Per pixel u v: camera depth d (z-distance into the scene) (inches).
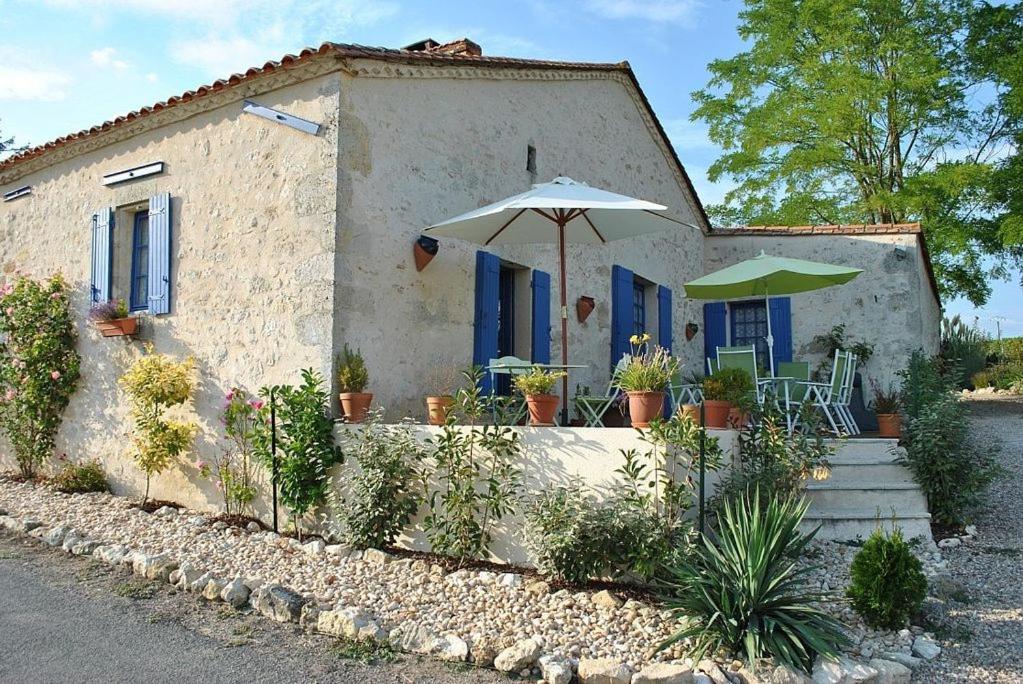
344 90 252.1
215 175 283.9
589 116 394.6
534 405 217.0
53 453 342.3
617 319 390.9
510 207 243.4
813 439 226.4
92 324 327.0
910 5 631.8
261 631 172.1
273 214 263.3
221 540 237.1
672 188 478.9
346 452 233.1
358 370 241.4
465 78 306.8
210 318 279.6
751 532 164.6
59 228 349.1
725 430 212.8
